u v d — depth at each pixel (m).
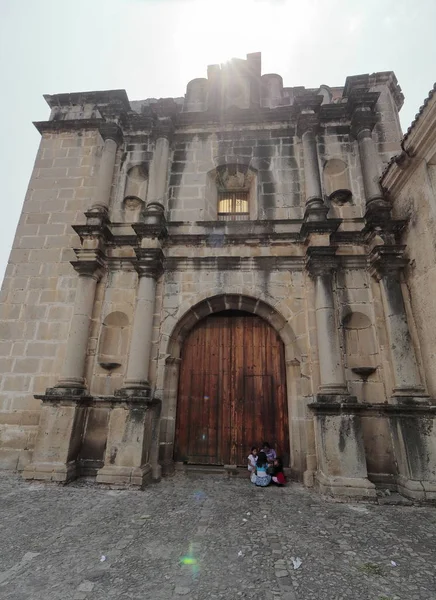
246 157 10.48
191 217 9.96
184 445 8.78
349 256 8.81
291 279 8.95
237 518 5.53
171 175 10.48
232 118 10.88
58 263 9.77
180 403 9.07
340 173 10.25
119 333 9.12
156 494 6.75
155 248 8.91
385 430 7.57
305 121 10.07
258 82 11.83
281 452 8.52
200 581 3.66
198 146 10.79
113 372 8.64
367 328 8.46
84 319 8.66
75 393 7.98
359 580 3.72
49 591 3.44
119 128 10.73
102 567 3.92
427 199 7.50
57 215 10.38
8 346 9.04
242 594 3.43
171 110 10.77
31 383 8.72
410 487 6.61
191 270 9.24
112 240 9.60
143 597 3.36
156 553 4.28
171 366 8.96
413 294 7.93
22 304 9.40
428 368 7.36
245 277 9.06
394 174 8.54
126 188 10.51
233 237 9.27
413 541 4.74
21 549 4.34
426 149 7.47
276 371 9.14
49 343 9.01
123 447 7.41
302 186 9.95
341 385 7.46
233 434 8.77
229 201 11.05
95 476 7.78
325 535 4.91
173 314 8.91
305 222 8.69
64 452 7.54
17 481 7.34
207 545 4.52
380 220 8.48
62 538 4.67
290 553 4.33
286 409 8.81
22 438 8.37
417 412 7.05
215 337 9.57
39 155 11.23
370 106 10.12
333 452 6.96
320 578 3.75
